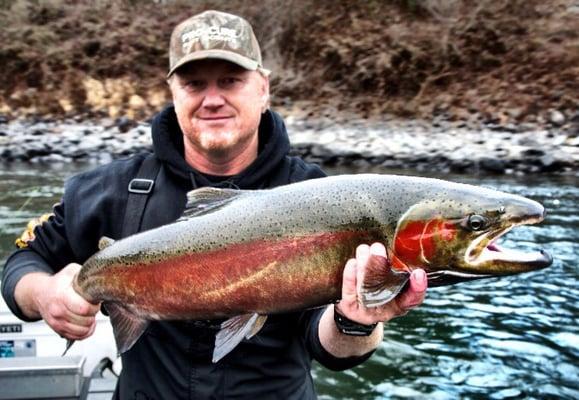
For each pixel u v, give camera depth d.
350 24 11.84
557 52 9.86
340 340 1.19
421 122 9.71
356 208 1.07
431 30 11.17
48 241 1.36
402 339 2.90
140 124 10.43
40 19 12.86
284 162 1.40
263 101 1.40
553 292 3.40
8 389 1.64
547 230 4.46
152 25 13.02
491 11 10.80
